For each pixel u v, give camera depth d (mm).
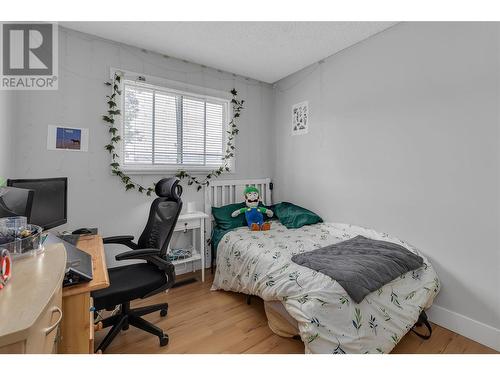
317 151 2990
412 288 1736
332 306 1398
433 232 1989
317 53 2717
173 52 2658
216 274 2553
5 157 1839
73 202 2254
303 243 2258
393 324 1516
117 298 1472
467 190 1800
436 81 1940
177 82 2791
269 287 1761
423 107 2021
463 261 1831
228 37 2383
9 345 574
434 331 1864
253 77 3367
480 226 1745
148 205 2654
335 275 1520
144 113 2646
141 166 2617
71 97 2227
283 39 2424
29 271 869
